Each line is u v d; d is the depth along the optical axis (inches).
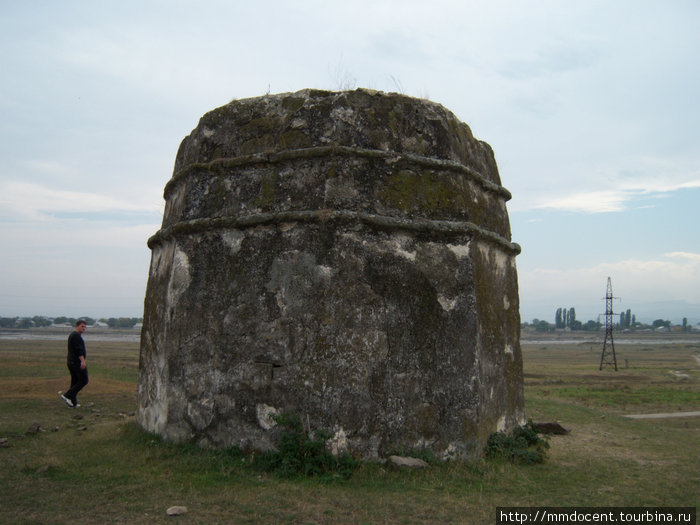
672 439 354.0
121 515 188.1
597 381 1190.9
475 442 258.7
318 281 250.5
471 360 261.9
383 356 247.8
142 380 319.3
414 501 205.9
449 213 272.5
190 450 257.3
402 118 275.1
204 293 271.3
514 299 333.4
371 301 250.5
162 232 308.3
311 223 256.1
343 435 239.0
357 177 260.4
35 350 1659.7
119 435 300.8
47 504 197.6
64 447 281.9
